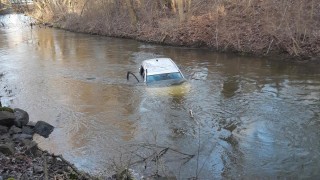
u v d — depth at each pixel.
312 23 26.77
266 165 11.91
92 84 21.78
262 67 23.53
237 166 11.93
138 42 35.94
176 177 11.35
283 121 15.10
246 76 21.64
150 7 40.56
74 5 53.16
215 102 17.48
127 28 39.78
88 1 47.44
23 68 27.19
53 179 9.25
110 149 13.50
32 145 12.43
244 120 15.41
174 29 33.97
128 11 41.78
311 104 16.77
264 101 17.42
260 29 28.45
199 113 16.30
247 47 27.58
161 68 20.91
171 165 12.11
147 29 37.06
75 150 13.58
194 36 31.91
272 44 26.56
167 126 15.20
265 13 29.27
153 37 35.12
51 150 13.61
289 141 13.41
